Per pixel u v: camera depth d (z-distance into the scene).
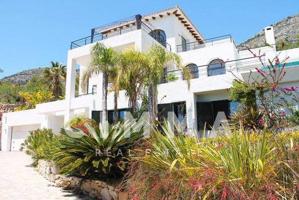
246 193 3.08
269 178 3.24
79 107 20.70
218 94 17.47
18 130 30.95
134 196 4.35
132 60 14.91
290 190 3.08
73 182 8.71
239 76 14.88
